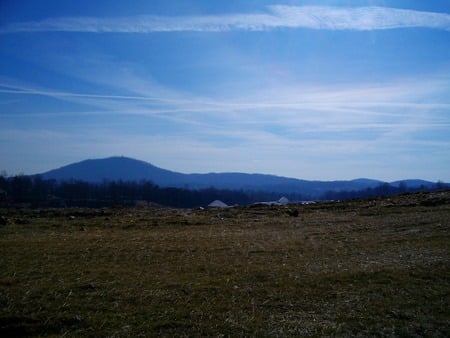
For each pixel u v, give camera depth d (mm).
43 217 35938
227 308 12898
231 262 19141
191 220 35812
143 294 13836
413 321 12266
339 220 35750
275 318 12250
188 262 18953
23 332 10914
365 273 16969
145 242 23875
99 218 36125
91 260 18781
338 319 12312
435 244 23188
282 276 16594
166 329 11242
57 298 13156
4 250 20125
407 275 16781
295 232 29391
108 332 10938
